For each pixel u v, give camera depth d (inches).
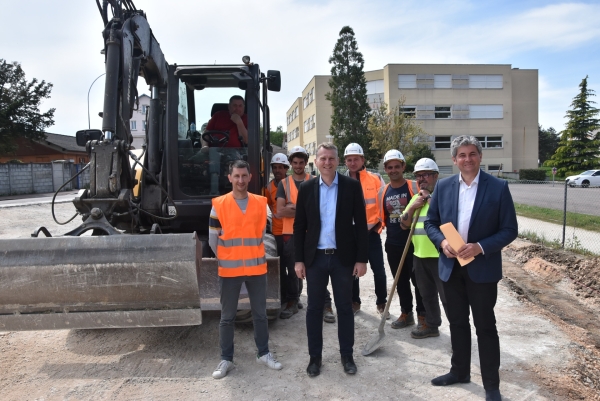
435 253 155.9
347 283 143.2
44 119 1370.6
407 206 168.1
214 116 204.7
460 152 124.2
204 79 194.7
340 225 141.8
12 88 1330.0
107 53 168.6
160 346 163.0
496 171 1664.6
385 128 1326.3
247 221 141.9
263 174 213.0
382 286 192.7
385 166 181.3
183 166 192.1
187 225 201.5
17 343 165.8
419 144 1391.5
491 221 121.7
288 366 147.9
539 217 487.5
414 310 209.0
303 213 146.1
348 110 1451.8
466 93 1635.1
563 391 129.3
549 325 181.2
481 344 123.6
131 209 172.2
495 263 121.6
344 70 1461.6
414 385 134.9
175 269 129.6
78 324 133.0
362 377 140.2
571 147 1614.2
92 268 128.9
